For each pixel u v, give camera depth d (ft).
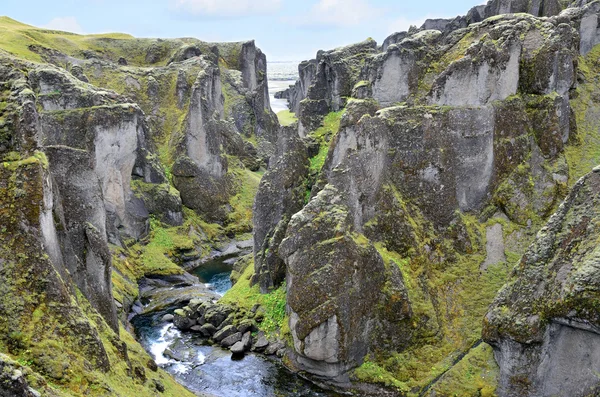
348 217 111.86
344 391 106.01
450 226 122.21
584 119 135.64
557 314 83.51
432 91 126.72
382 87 142.92
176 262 188.55
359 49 181.06
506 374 92.89
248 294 139.33
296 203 140.67
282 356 118.11
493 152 124.77
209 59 293.84
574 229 86.38
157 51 320.70
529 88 128.67
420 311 110.73
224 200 223.10
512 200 123.24
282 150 146.30
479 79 124.06
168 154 226.99
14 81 76.59
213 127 222.07
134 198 187.62
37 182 69.05
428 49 142.41
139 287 164.66
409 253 117.60
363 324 107.96
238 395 105.50
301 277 108.47
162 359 120.26
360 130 116.78
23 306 65.62
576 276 81.35
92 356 68.69
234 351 120.67
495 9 192.34
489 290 114.93
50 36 288.71
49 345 64.69
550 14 177.17
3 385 44.42
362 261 107.76
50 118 164.45
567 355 85.76
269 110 335.26
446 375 99.76
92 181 91.40
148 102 243.40
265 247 140.36
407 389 102.17
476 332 108.88
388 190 120.57
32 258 67.62
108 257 91.50
